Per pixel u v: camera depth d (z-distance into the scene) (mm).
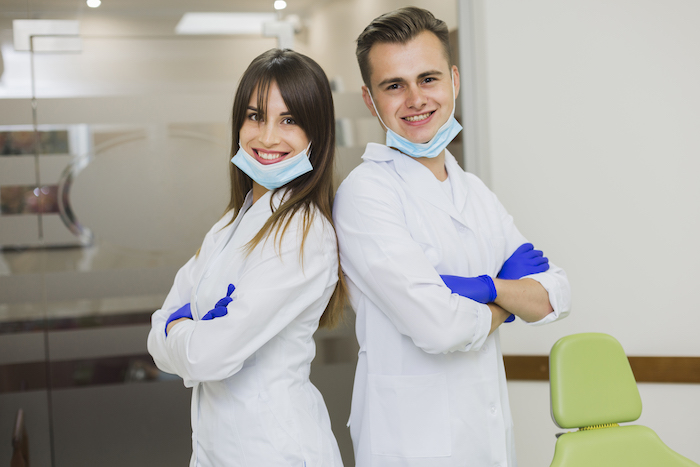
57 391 2076
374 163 1428
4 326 2047
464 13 2219
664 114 2123
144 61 2100
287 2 2160
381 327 1356
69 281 2076
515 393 2174
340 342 2219
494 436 1344
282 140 1296
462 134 2232
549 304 1357
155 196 2117
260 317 1169
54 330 2072
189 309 1379
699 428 2143
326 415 1332
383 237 1288
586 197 2145
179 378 2141
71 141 2068
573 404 1347
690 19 2109
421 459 1283
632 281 2141
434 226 1364
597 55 2129
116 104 2086
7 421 2053
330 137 1356
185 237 2135
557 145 2146
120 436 2109
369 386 1357
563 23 2129
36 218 2059
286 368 1249
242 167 1344
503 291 1300
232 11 2137
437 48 1349
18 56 2041
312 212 1305
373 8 2199
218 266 1343
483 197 1526
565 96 2139
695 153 2129
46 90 2053
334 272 1348
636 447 1352
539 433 2176
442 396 1308
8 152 2039
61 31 2055
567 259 2154
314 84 1312
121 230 2098
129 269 2105
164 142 2117
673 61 2115
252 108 1307
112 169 2092
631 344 2146
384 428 1325
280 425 1194
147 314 2117
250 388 1213
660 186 2131
